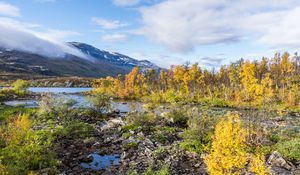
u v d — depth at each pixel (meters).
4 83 198.12
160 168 19.67
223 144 13.16
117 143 26.91
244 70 88.44
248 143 23.14
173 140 28.14
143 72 130.62
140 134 29.94
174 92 106.81
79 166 20.28
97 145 26.09
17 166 17.41
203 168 19.72
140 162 21.06
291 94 75.81
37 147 21.11
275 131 31.45
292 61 133.38
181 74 106.00
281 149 22.19
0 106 53.69
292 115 55.22
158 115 42.97
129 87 112.31
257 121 28.94
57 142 26.58
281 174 17.97
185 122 37.97
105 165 20.78
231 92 94.69
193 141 25.19
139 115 37.81
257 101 75.69
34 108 51.97
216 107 70.19
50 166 19.23
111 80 135.25
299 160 20.55
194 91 103.94
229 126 13.34
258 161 13.38
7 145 21.09
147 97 99.00
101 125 37.56
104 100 50.75
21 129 22.86
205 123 28.22
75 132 30.56
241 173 15.84
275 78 114.62
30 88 178.12
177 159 21.41
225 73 119.19
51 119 38.50
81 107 49.31
